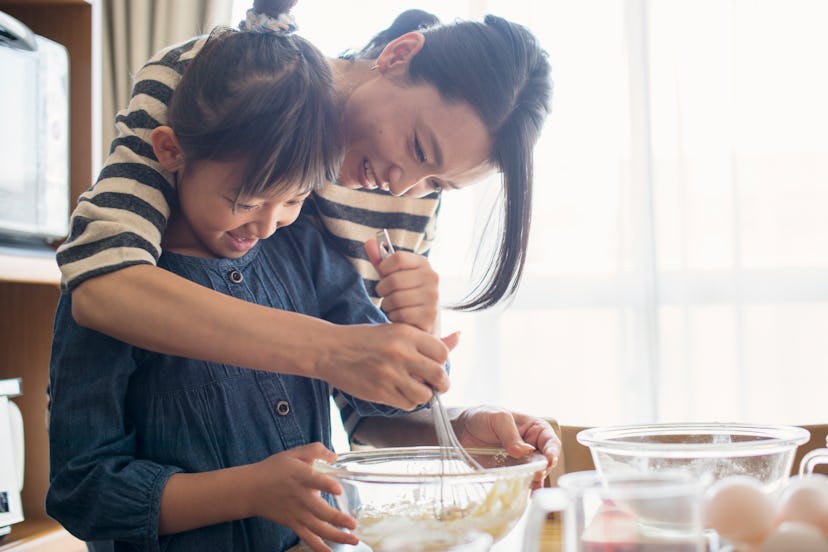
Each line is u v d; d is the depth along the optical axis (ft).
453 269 8.67
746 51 8.55
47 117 5.78
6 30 5.34
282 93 2.98
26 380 6.12
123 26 8.67
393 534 2.44
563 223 8.69
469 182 3.88
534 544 1.80
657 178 8.66
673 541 1.80
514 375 8.72
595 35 8.64
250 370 3.29
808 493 2.08
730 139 8.54
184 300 2.80
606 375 8.64
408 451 3.00
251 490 2.78
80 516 2.98
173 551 2.99
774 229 8.54
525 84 3.64
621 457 2.75
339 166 3.38
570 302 8.69
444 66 3.57
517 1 8.70
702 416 8.57
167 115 3.17
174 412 3.16
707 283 8.60
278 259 3.64
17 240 5.68
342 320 3.75
